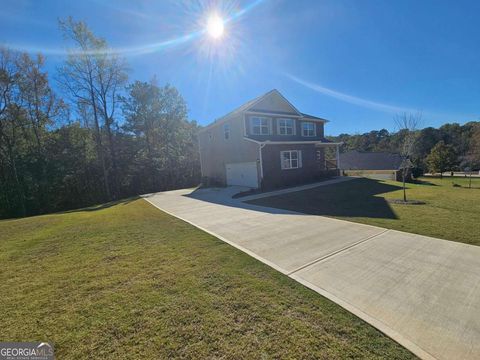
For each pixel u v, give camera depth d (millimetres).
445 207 8500
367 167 32375
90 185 23281
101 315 2820
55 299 3203
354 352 2189
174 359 2148
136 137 27047
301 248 4941
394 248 4727
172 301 3086
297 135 20406
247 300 3076
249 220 7605
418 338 2344
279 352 2203
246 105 19562
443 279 3469
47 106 20469
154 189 26734
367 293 3178
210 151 22469
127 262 4410
